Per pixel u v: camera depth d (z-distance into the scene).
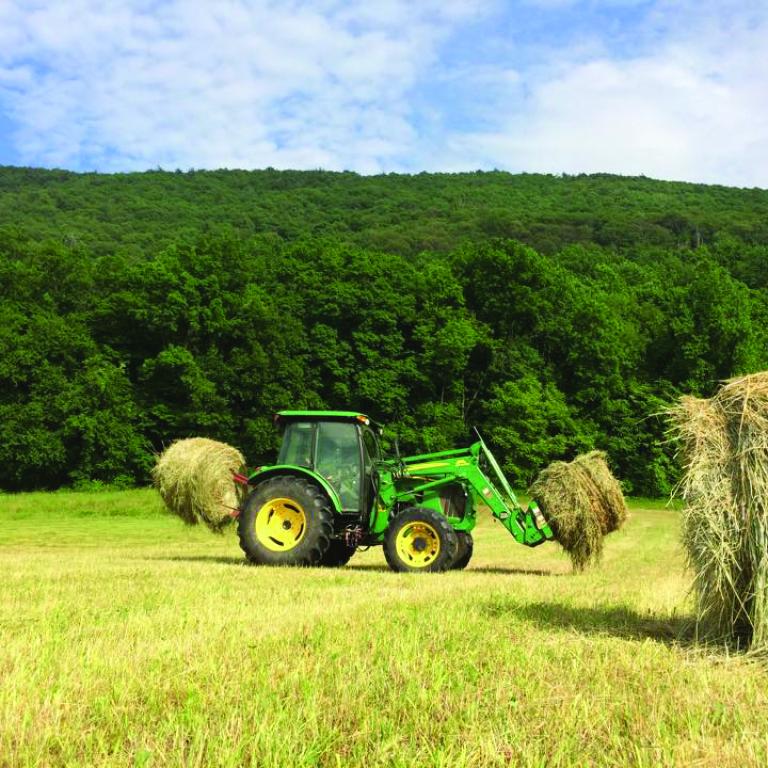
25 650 5.02
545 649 5.23
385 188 162.38
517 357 46.34
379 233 100.06
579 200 156.00
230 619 6.15
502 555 15.49
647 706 4.04
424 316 46.84
